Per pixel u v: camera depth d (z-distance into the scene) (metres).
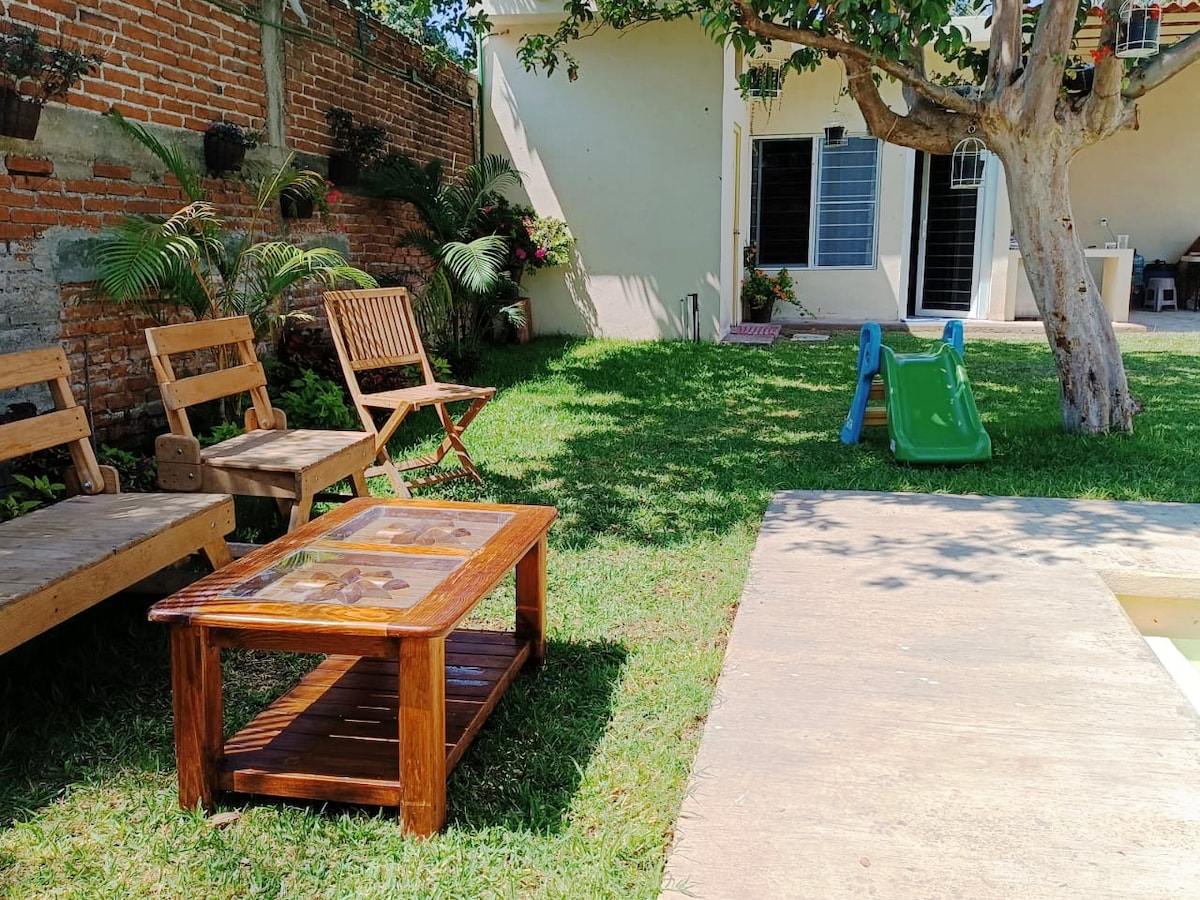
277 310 6.40
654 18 8.34
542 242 9.88
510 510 3.09
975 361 8.98
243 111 5.99
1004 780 2.36
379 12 8.78
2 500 3.83
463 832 2.22
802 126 11.99
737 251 11.45
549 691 2.89
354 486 4.16
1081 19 6.21
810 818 2.21
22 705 2.83
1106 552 3.93
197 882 2.07
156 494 3.33
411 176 7.76
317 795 2.29
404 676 2.15
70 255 4.61
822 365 8.70
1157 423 6.11
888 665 2.97
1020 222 5.64
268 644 2.22
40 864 2.13
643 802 2.32
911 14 4.86
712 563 3.91
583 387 7.71
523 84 9.99
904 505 4.64
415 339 5.40
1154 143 13.26
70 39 4.55
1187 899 1.93
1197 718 2.64
